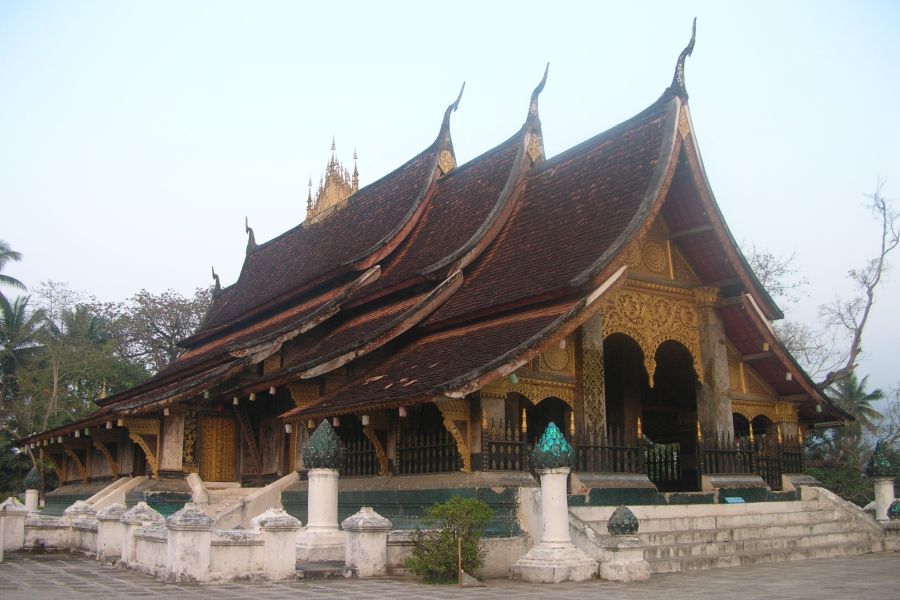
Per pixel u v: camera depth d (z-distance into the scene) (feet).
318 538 48.21
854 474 111.45
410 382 53.83
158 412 74.59
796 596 35.04
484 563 44.21
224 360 77.41
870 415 147.43
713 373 64.13
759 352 66.69
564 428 56.90
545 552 42.55
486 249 67.26
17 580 40.65
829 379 105.50
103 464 93.81
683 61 60.03
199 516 39.65
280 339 71.67
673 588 38.63
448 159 84.79
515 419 53.83
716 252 63.46
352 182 99.04
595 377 57.52
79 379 167.32
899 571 45.80
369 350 60.59
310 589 37.47
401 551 44.19
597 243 56.65
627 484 55.98
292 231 108.99
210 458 76.33
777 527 57.41
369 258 76.64
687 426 76.18
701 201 61.16
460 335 59.31
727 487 61.41
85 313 180.04
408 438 56.54
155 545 43.19
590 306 52.39
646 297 62.44
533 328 52.80
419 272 65.51
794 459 69.10
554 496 43.50
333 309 73.46
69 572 44.70
